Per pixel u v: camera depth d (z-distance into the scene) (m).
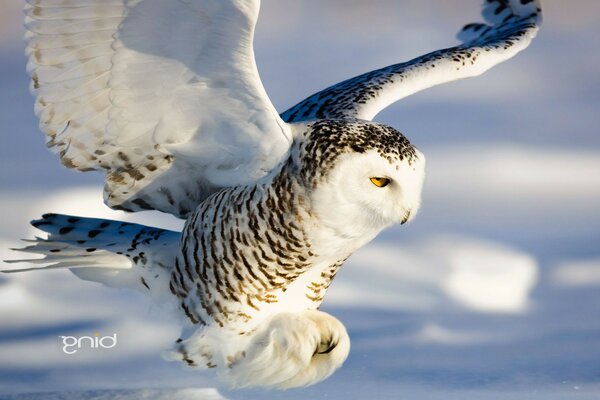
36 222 10.71
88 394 11.26
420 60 12.13
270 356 10.08
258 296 9.92
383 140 9.37
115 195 10.36
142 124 9.80
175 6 8.91
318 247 9.56
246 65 9.16
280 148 9.47
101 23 9.23
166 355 10.27
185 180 10.21
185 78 9.41
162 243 10.35
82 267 10.48
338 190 9.30
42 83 9.62
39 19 9.34
